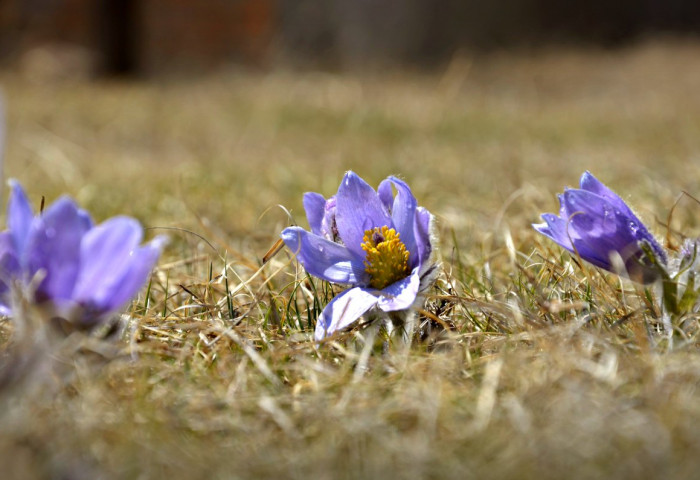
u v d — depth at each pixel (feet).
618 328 2.13
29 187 3.68
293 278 2.51
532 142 5.31
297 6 10.94
